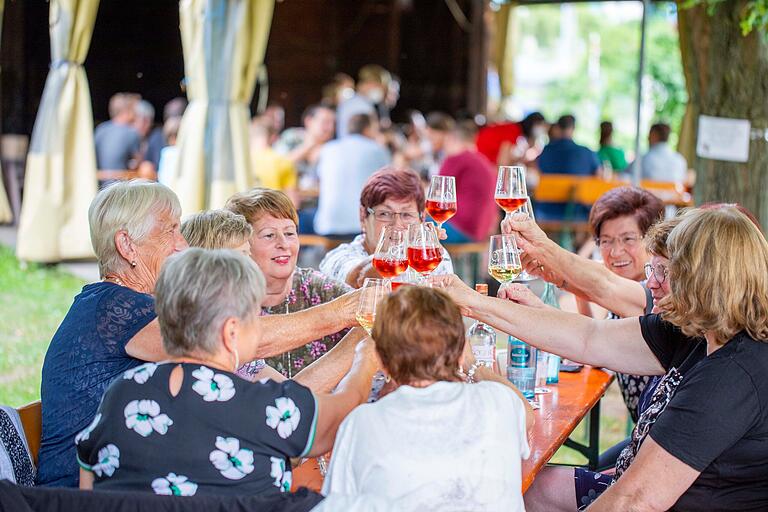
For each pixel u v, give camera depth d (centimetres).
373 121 812
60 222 866
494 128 1059
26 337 685
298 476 260
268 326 263
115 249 277
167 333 219
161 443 213
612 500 247
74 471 258
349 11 1488
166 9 1398
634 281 367
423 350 217
